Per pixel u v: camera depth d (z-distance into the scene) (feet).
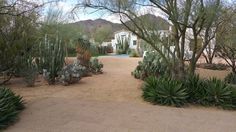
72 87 42.29
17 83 45.50
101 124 26.00
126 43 154.61
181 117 29.30
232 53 58.85
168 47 41.39
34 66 45.50
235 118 30.07
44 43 48.39
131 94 38.70
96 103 33.42
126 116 28.68
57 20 84.58
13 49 45.93
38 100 33.76
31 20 47.78
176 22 37.29
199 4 36.40
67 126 25.22
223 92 35.27
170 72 43.70
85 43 93.91
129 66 75.36
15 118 26.23
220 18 38.37
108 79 49.29
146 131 24.52
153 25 40.73
